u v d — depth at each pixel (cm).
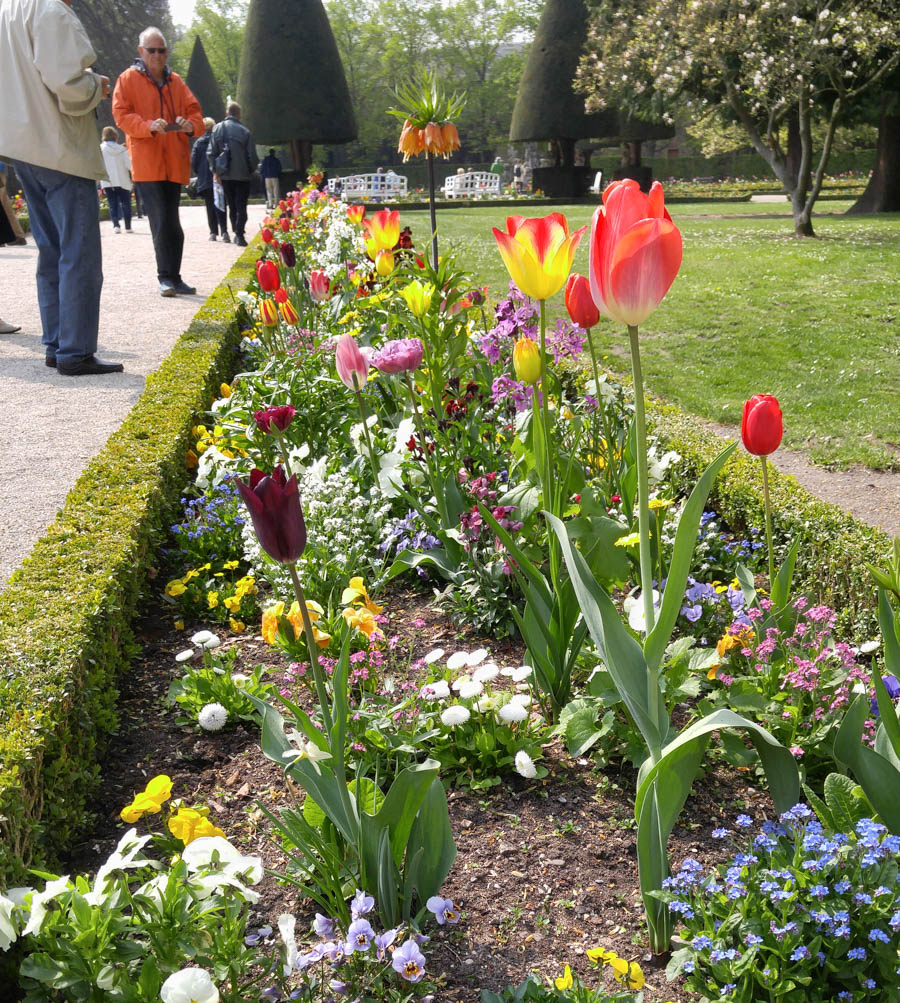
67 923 178
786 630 296
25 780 228
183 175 980
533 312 441
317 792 215
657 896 198
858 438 613
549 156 3525
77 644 280
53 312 702
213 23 6769
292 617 292
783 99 1698
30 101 603
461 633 363
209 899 186
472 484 376
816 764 268
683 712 305
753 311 1024
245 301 776
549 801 269
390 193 3631
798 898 194
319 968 208
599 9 2530
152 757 299
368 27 6694
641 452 194
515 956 215
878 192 2406
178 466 485
